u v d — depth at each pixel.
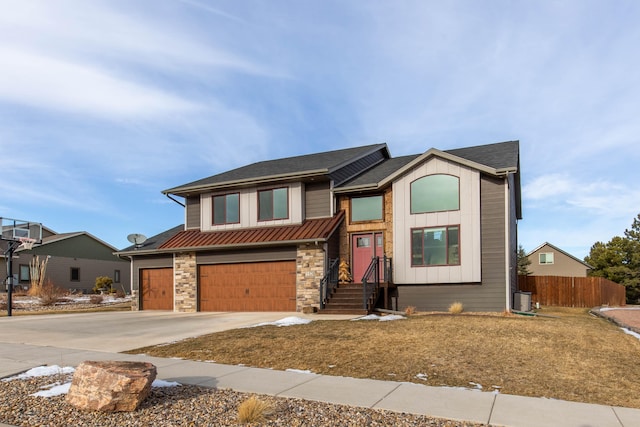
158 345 11.14
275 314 17.59
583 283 25.50
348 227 19.70
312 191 20.22
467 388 7.32
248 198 21.11
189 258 21.16
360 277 19.42
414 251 18.22
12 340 12.30
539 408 6.33
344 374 8.21
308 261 18.52
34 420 5.89
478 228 17.28
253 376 8.09
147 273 22.89
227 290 20.33
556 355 9.23
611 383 7.55
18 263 35.59
